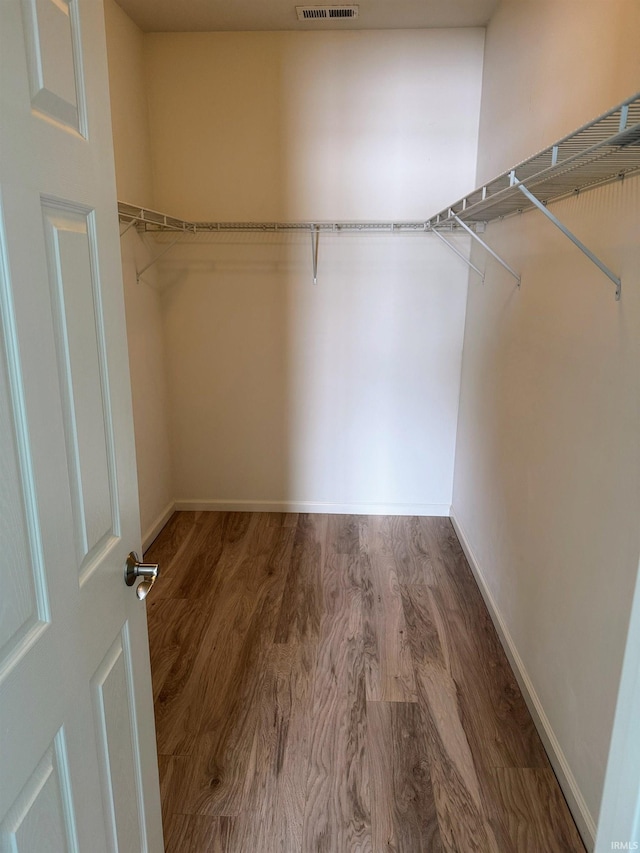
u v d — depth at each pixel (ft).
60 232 2.49
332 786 5.24
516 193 5.56
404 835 4.79
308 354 10.48
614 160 4.06
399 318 10.23
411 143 9.47
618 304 4.45
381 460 10.98
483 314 8.84
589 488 4.87
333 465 11.07
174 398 10.80
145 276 9.55
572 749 5.05
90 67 2.77
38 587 2.34
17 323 2.14
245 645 7.23
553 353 5.83
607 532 4.51
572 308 5.37
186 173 9.74
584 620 4.89
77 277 2.66
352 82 9.27
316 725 5.95
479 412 8.98
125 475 3.29
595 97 4.91
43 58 2.32
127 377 3.29
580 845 4.70
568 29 5.55
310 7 8.27
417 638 7.41
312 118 9.43
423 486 11.10
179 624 7.66
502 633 7.29
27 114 2.20
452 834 4.80
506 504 7.37
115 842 3.23
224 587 8.58
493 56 8.43
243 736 5.80
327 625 7.66
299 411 10.79
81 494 2.74
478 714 6.14
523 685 6.39
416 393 10.60
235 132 9.54
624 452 4.28
